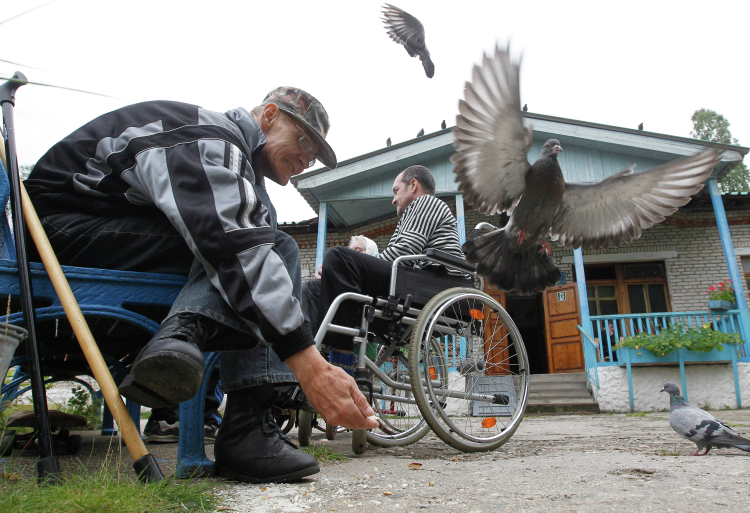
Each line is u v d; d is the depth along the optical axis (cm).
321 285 230
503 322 258
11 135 143
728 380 789
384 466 181
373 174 893
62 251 157
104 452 248
